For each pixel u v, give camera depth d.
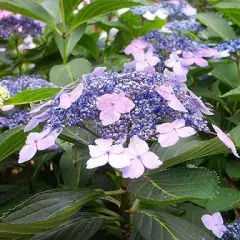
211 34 0.60
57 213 0.28
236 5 0.49
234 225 0.34
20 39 0.61
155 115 0.28
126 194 0.33
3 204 0.42
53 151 0.42
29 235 0.28
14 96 0.35
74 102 0.28
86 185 0.42
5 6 0.47
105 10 0.48
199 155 0.29
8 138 0.32
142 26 0.60
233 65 0.51
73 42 0.52
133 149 0.26
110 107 0.26
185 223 0.31
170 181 0.29
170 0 0.63
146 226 0.31
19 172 0.48
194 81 0.52
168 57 0.49
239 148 0.38
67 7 0.51
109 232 0.38
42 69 0.56
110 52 0.63
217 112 0.50
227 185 0.45
